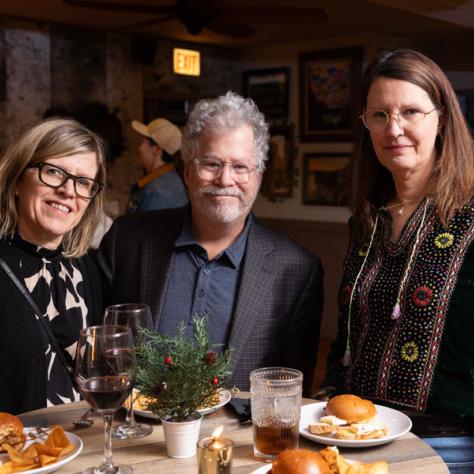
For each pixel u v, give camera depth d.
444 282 1.84
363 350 1.96
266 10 4.82
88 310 2.19
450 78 6.69
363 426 1.54
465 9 5.22
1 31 6.06
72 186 2.04
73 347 2.09
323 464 1.29
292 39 7.05
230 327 2.23
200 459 1.30
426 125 1.93
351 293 2.03
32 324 1.99
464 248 1.86
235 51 7.74
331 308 7.05
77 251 2.19
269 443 1.44
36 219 2.04
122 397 1.37
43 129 2.05
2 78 6.10
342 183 6.86
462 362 1.80
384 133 1.96
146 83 7.04
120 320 1.70
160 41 7.13
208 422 1.68
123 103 6.88
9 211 2.06
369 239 2.08
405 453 1.48
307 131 7.10
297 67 7.20
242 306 2.21
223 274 2.26
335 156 6.89
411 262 1.92
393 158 1.96
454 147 1.95
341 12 5.66
